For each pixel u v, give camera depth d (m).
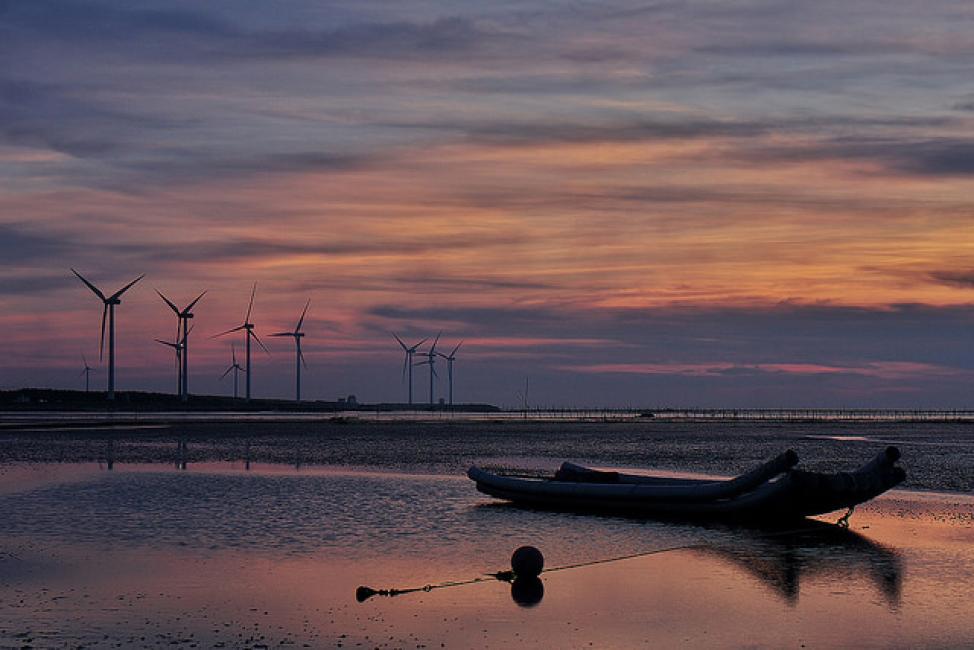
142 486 45.25
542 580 25.08
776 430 126.38
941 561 27.56
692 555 28.61
